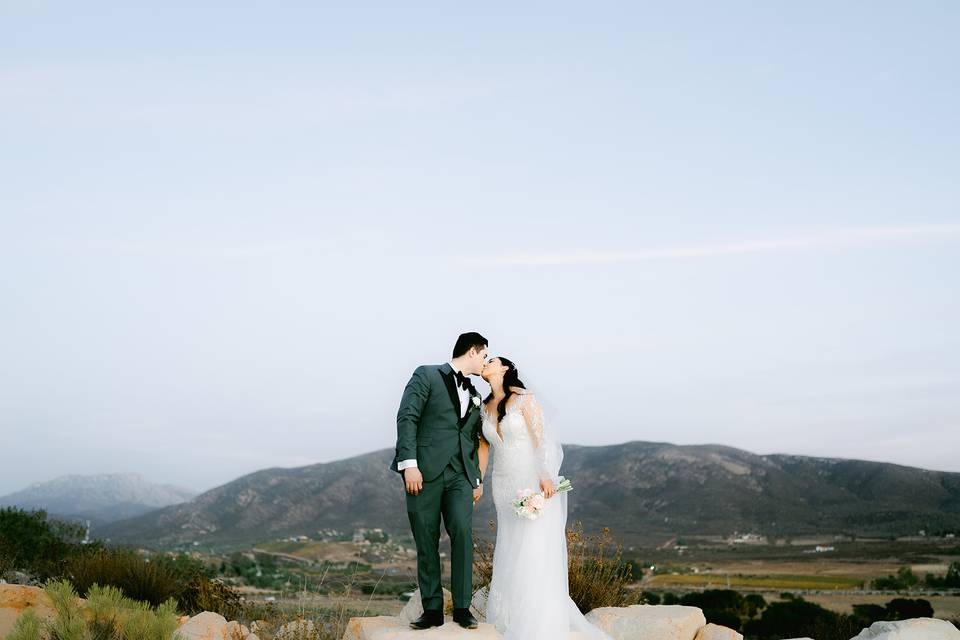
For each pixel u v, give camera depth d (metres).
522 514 7.10
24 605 7.89
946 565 121.50
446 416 6.52
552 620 7.07
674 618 7.87
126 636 5.77
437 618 6.36
